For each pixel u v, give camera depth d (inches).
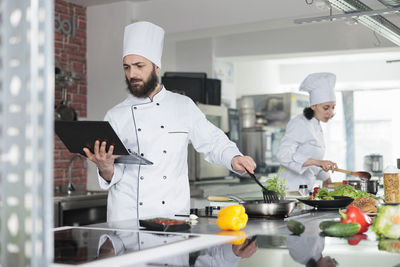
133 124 93.0
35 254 26.1
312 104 155.6
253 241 54.9
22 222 26.4
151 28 92.5
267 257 46.3
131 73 91.2
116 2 193.0
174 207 90.7
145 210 88.7
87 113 199.2
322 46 221.5
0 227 27.0
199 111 98.0
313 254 47.5
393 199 99.3
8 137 26.8
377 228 57.5
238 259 45.3
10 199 26.8
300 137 154.1
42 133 26.0
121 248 50.5
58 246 51.5
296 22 124.2
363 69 311.3
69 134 78.0
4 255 26.9
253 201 86.0
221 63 241.3
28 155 26.2
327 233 58.6
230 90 249.0
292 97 281.6
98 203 169.3
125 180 90.4
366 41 214.7
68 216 159.8
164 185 90.3
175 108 95.4
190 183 179.2
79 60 196.4
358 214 61.3
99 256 46.4
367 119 335.3
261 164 259.0
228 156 89.5
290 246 52.0
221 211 64.0
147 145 91.7
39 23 26.3
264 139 260.2
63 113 181.6
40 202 26.1
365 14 115.8
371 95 334.0
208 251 49.1
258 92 301.7
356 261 44.6
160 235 59.1
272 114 284.8
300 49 224.5
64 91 184.1
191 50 233.0
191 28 183.0
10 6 26.8
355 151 336.8
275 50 227.8
